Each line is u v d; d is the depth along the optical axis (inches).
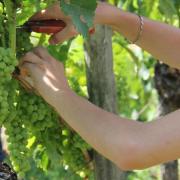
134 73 138.4
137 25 70.5
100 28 71.3
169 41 71.2
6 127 62.2
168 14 100.9
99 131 57.8
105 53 71.7
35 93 63.1
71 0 58.0
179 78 116.4
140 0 109.3
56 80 59.7
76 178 73.5
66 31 65.8
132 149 56.8
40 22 64.6
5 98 58.3
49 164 75.2
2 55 57.7
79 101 59.1
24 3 68.5
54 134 69.9
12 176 64.4
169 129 57.3
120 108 130.4
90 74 72.4
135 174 182.5
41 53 61.6
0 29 61.4
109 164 71.8
